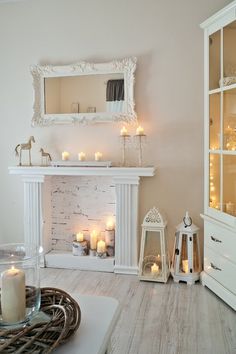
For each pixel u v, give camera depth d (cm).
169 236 323
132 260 320
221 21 262
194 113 311
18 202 359
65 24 334
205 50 286
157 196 323
